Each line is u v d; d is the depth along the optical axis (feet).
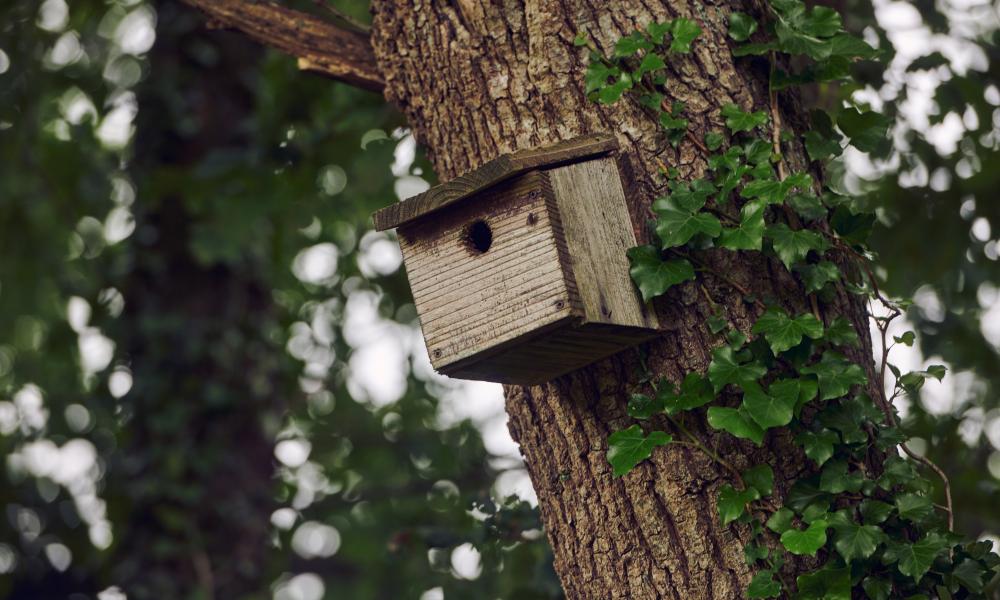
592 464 17.20
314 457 49.67
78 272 47.14
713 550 16.35
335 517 50.62
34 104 41.50
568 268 16.28
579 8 17.95
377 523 49.93
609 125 17.57
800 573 16.12
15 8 39.86
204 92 40.65
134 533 36.96
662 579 16.51
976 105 31.60
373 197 39.91
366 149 33.83
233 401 38.63
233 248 35.86
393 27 19.58
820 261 16.89
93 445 42.88
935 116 31.35
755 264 16.99
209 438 38.14
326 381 48.01
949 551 16.48
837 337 16.58
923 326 35.63
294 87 34.19
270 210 35.94
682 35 17.31
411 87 19.35
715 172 17.16
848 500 16.33
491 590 35.63
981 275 35.40
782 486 16.39
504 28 18.30
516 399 18.25
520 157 16.42
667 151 17.35
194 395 38.47
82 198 43.83
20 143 41.83
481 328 16.76
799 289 17.01
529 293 16.39
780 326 16.24
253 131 36.65
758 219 16.35
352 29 22.43
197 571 36.94
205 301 39.75
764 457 16.44
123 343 39.17
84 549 40.04
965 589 16.57
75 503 41.32
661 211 16.66
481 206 16.97
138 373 38.58
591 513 17.16
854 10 30.78
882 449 16.51
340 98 33.12
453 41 18.69
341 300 48.42
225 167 34.47
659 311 16.94
